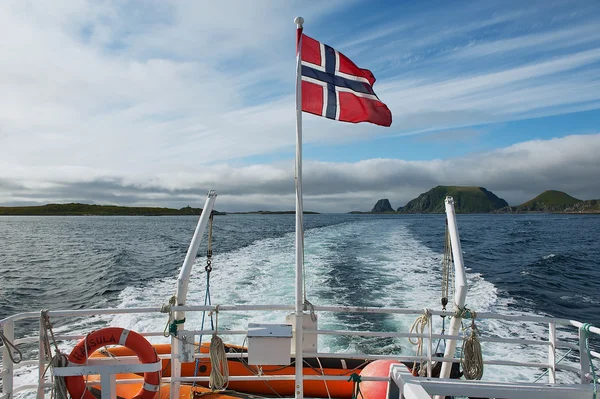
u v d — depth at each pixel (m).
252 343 3.43
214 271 16.22
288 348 3.43
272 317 9.53
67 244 33.41
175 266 18.94
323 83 4.48
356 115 4.56
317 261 18.83
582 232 49.28
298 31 4.00
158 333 3.52
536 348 8.15
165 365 4.75
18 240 38.66
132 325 9.15
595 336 8.99
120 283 15.20
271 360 3.43
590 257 24.53
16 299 13.27
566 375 6.96
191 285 13.41
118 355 4.81
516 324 9.74
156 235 43.44
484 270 18.86
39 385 3.41
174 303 3.54
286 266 17.23
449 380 2.96
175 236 41.41
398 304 11.23
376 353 7.55
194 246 3.67
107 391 3.31
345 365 4.69
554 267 19.98
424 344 7.97
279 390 4.63
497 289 14.47
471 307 11.85
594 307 12.30
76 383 3.37
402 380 2.93
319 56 4.50
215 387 3.59
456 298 3.57
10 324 3.29
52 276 17.55
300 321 3.55
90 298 13.16
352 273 15.65
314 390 4.60
